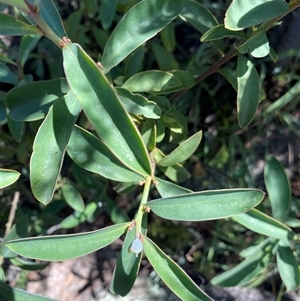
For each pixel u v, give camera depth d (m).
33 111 0.18
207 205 0.16
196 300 0.15
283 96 0.27
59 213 0.31
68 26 0.26
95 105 0.13
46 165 0.16
